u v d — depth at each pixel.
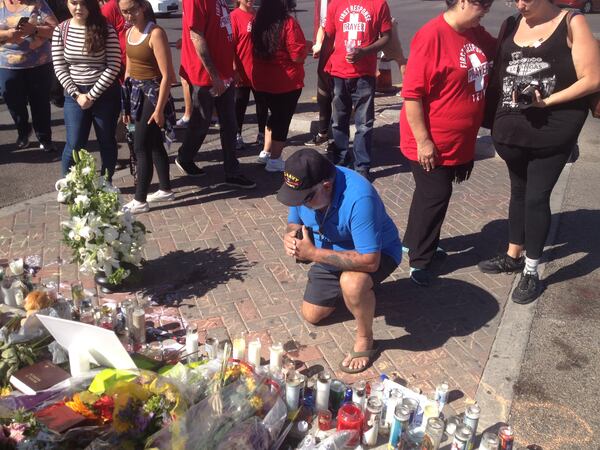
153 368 3.14
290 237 3.27
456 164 3.96
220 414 2.50
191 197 5.60
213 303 3.92
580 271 4.43
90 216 3.78
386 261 3.48
